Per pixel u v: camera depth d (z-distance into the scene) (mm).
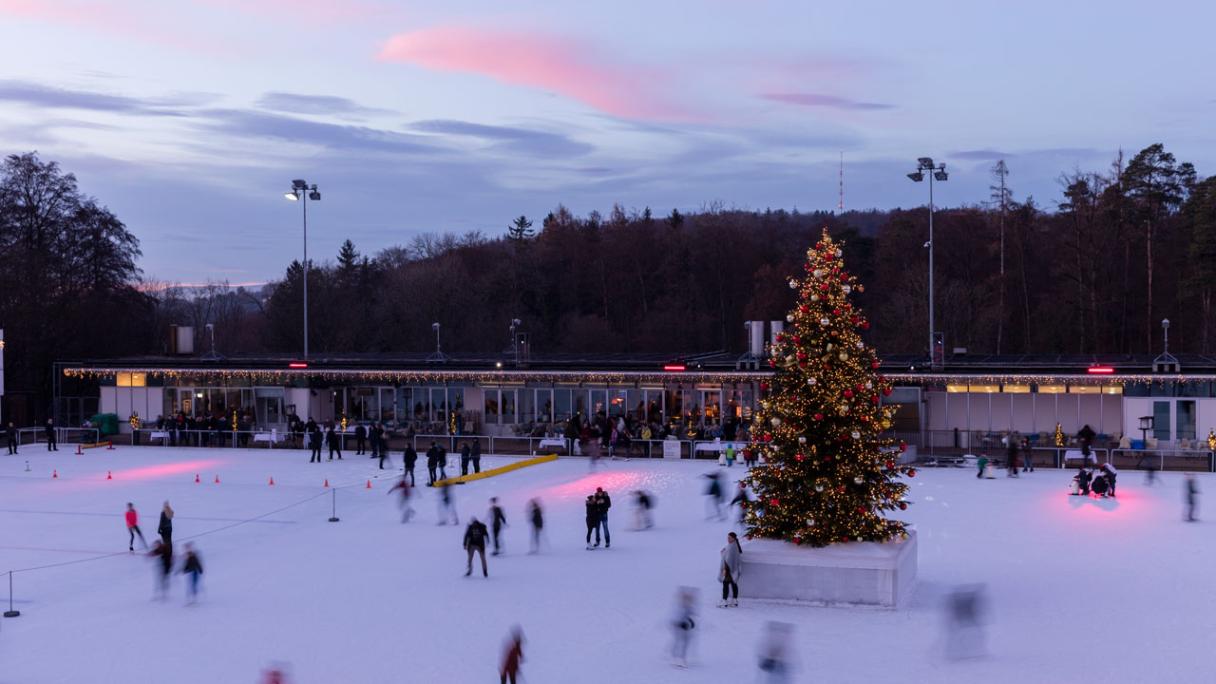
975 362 56312
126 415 62094
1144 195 87125
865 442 25641
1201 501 38125
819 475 25469
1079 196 88125
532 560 29516
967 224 99938
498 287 116625
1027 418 51562
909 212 109438
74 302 75562
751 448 26516
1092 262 87125
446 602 25141
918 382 52188
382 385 60062
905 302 87875
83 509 37906
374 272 132125
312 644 21922
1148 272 85625
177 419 58781
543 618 23703
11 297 71000
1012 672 19531
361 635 22531
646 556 29859
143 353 85000
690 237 121750
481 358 65312
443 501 35094
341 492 41188
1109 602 24344
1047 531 32719
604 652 21156
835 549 24844
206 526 34844
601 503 30781
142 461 51219
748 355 54656
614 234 122812
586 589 26219
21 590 26688
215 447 57156
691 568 28328
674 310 108500
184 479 44875
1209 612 23469
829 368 25578
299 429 57594
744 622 23234
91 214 78312
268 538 33000
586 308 119938
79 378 74438
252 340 126438
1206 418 48250
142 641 22250
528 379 57312
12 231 75500
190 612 24516
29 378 73375
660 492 40969
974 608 20703
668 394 55281
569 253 122250
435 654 21188
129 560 29969
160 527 28234
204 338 119188
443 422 58969
